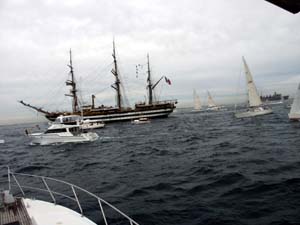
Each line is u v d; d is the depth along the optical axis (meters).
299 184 14.48
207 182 16.53
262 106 87.06
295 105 58.81
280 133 42.09
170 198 14.12
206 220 11.01
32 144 51.97
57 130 49.25
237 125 67.44
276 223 10.28
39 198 15.74
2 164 33.25
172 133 59.44
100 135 63.47
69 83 97.00
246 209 11.80
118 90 115.25
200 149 32.09
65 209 8.05
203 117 125.62
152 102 120.81
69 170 25.62
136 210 12.62
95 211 12.79
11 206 7.36
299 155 22.81
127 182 18.47
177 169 21.36
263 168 19.02
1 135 110.94
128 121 109.50
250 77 83.31
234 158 23.94
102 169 24.58
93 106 111.06
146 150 35.03
